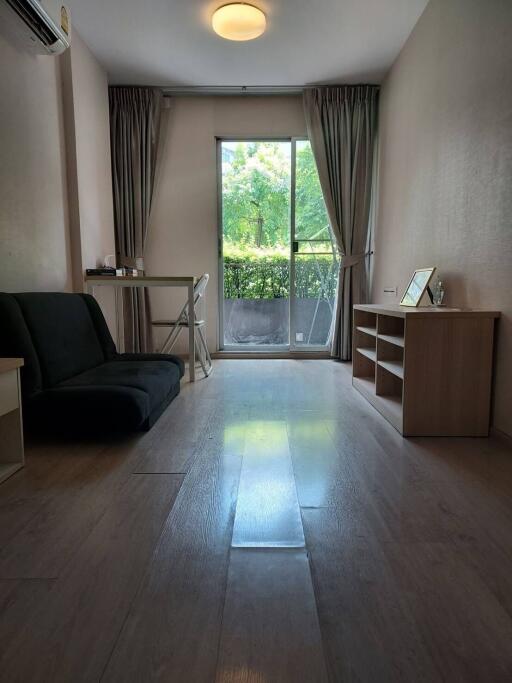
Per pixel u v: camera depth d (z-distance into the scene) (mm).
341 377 3744
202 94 4453
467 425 2250
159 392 2395
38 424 2068
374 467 1854
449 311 2225
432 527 1381
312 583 1111
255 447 2082
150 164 4371
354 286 4469
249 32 3135
